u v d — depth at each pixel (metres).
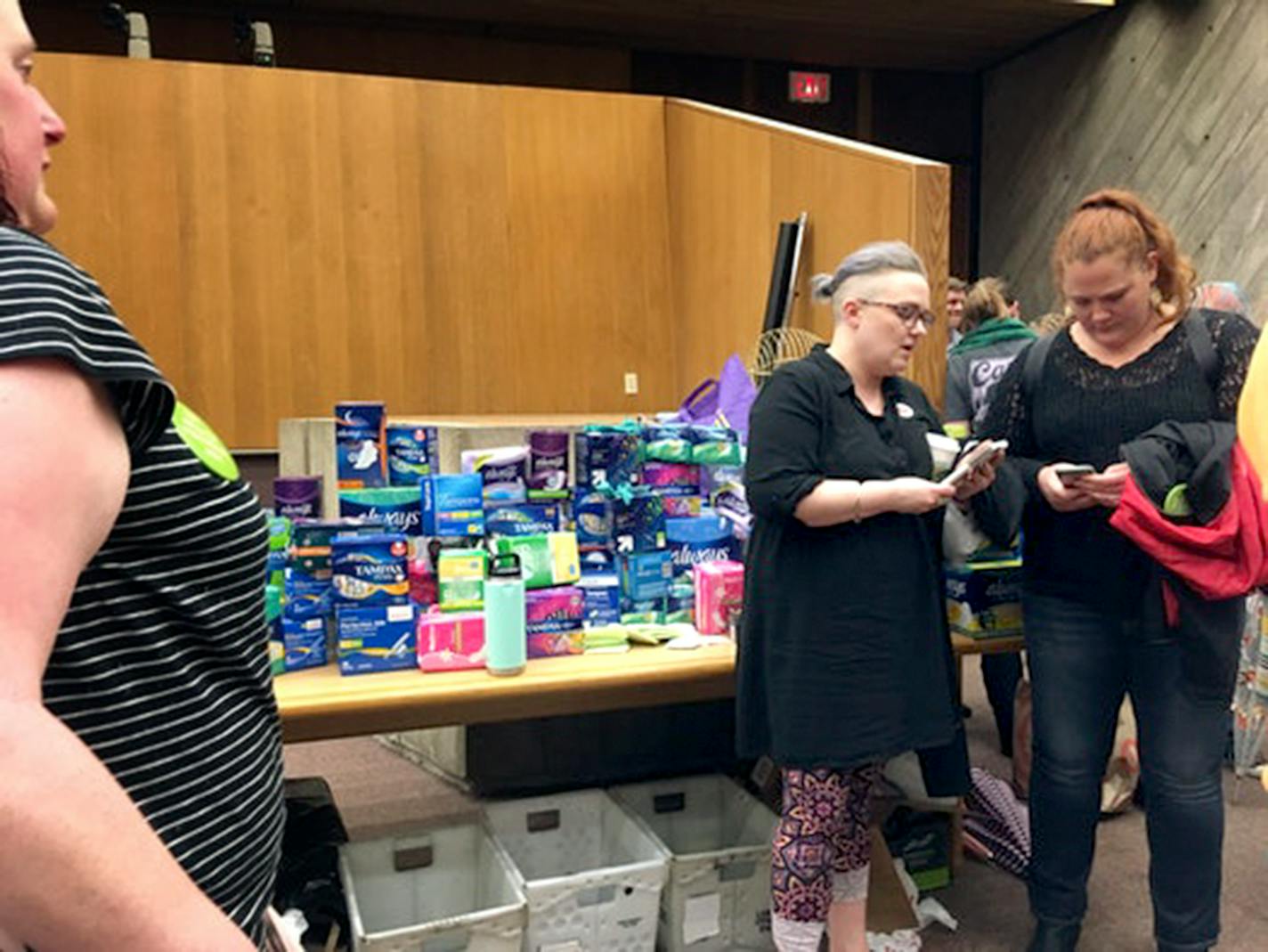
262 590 0.77
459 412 4.95
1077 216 1.88
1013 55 6.24
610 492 2.18
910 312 1.74
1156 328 1.89
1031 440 2.03
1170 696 1.89
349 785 3.08
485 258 4.94
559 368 5.08
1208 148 4.91
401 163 4.77
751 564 1.78
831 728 1.68
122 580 0.63
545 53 5.86
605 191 5.09
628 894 1.99
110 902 0.46
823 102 6.26
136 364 0.59
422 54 5.62
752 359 3.93
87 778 0.47
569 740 2.94
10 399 0.51
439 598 1.96
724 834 2.45
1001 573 2.20
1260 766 3.03
